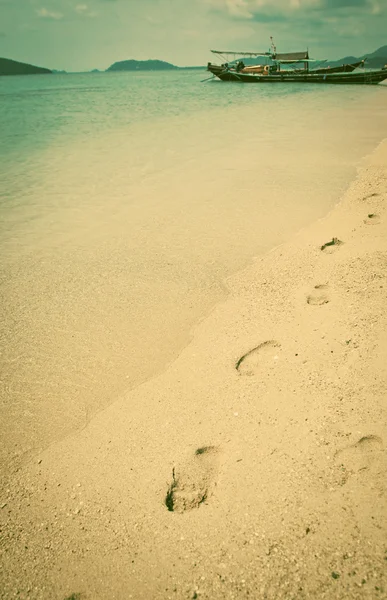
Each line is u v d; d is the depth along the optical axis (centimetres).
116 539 164
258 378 237
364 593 134
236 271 370
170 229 476
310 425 200
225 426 208
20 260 418
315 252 386
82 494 183
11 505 182
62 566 157
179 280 362
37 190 662
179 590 144
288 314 295
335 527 154
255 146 919
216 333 286
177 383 243
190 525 164
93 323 309
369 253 360
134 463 195
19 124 1537
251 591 140
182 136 1117
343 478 172
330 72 3241
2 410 234
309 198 542
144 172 744
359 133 1013
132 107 2095
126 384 247
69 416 227
